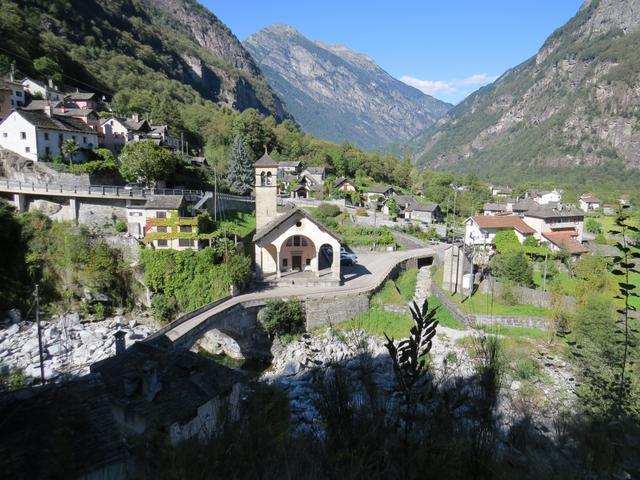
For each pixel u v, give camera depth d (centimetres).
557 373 2319
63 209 4572
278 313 3469
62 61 10188
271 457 722
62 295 4094
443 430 668
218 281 3825
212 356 3475
